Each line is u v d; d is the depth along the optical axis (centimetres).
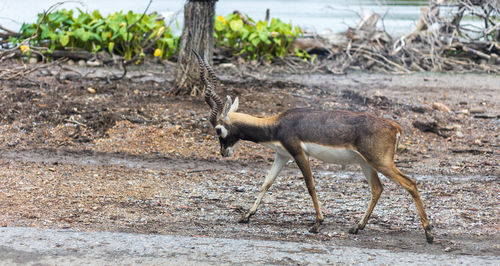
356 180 1185
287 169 1266
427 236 830
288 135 870
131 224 885
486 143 1437
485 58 2417
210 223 909
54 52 2206
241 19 2484
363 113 855
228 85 1844
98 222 886
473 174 1225
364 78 2164
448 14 2556
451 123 1577
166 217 930
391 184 1155
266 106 1616
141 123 1456
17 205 949
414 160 1318
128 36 2212
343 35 2483
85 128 1415
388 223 929
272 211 984
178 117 1499
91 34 2208
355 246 812
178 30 2689
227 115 911
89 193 1040
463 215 968
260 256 728
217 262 703
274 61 2377
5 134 1361
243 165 1278
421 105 1728
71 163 1227
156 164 1255
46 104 1532
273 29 2386
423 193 1095
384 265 704
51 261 691
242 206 1007
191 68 1650
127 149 1334
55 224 864
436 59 2377
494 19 2538
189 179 1165
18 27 2684
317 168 1271
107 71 2086
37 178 1113
